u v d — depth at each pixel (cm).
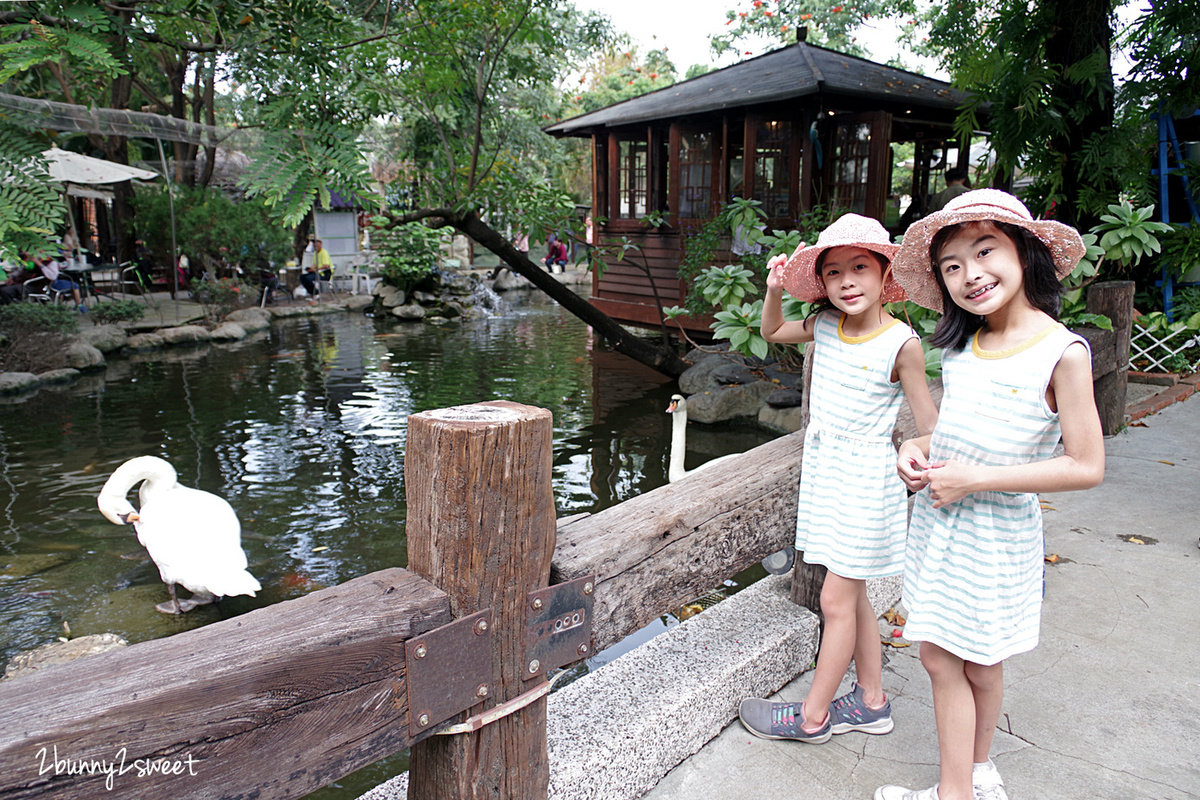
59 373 1010
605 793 194
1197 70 659
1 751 93
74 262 1405
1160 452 482
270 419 824
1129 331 504
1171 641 272
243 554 438
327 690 123
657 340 1292
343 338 1381
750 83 1114
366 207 266
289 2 320
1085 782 204
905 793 194
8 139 221
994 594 170
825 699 218
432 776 155
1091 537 361
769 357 957
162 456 694
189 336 1299
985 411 168
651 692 218
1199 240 656
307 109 274
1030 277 161
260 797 118
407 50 532
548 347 1287
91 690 103
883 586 296
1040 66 684
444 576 139
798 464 241
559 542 174
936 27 834
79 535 520
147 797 106
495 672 148
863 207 1034
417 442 140
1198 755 214
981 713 188
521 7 753
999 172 741
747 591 281
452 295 1809
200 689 108
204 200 1639
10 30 238
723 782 209
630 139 1300
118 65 245
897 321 203
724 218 1012
